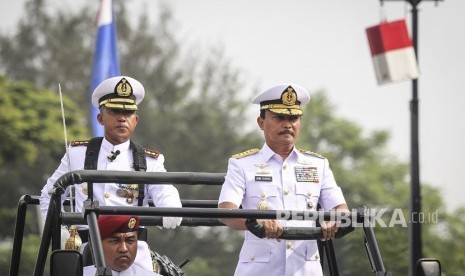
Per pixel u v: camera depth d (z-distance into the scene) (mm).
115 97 22516
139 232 21250
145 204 22625
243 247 21000
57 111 98938
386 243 38625
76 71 143125
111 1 38031
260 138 142625
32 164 108312
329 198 21297
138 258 20875
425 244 66812
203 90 145875
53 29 145750
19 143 97250
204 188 118812
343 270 36281
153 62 147750
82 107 139125
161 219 20938
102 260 17172
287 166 21141
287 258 20516
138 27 148875
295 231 19016
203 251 118812
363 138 152250
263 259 20672
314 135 152875
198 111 140750
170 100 143625
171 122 139000
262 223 19000
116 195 22281
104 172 19344
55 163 120000
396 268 38344
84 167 22531
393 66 35344
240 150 139625
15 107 99062
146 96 138625
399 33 35500
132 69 145875
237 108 146500
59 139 97312
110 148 22672
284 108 20891
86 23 147375
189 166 136125
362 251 36219
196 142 136625
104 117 22594
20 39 144125
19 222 20625
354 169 142250
